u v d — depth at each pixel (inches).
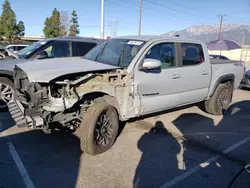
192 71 199.2
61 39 268.1
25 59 234.2
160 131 193.3
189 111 254.1
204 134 191.9
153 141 173.8
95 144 145.9
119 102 157.9
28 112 136.6
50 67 145.3
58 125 147.6
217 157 154.2
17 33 1877.5
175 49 188.5
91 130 141.9
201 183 125.3
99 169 133.8
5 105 220.1
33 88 133.1
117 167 136.7
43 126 136.5
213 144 173.9
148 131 191.8
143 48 167.3
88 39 292.4
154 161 145.4
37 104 133.6
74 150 154.3
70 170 131.6
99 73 146.4
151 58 169.6
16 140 164.7
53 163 137.8
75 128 162.7
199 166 142.0
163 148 163.3
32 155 145.6
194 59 205.2
